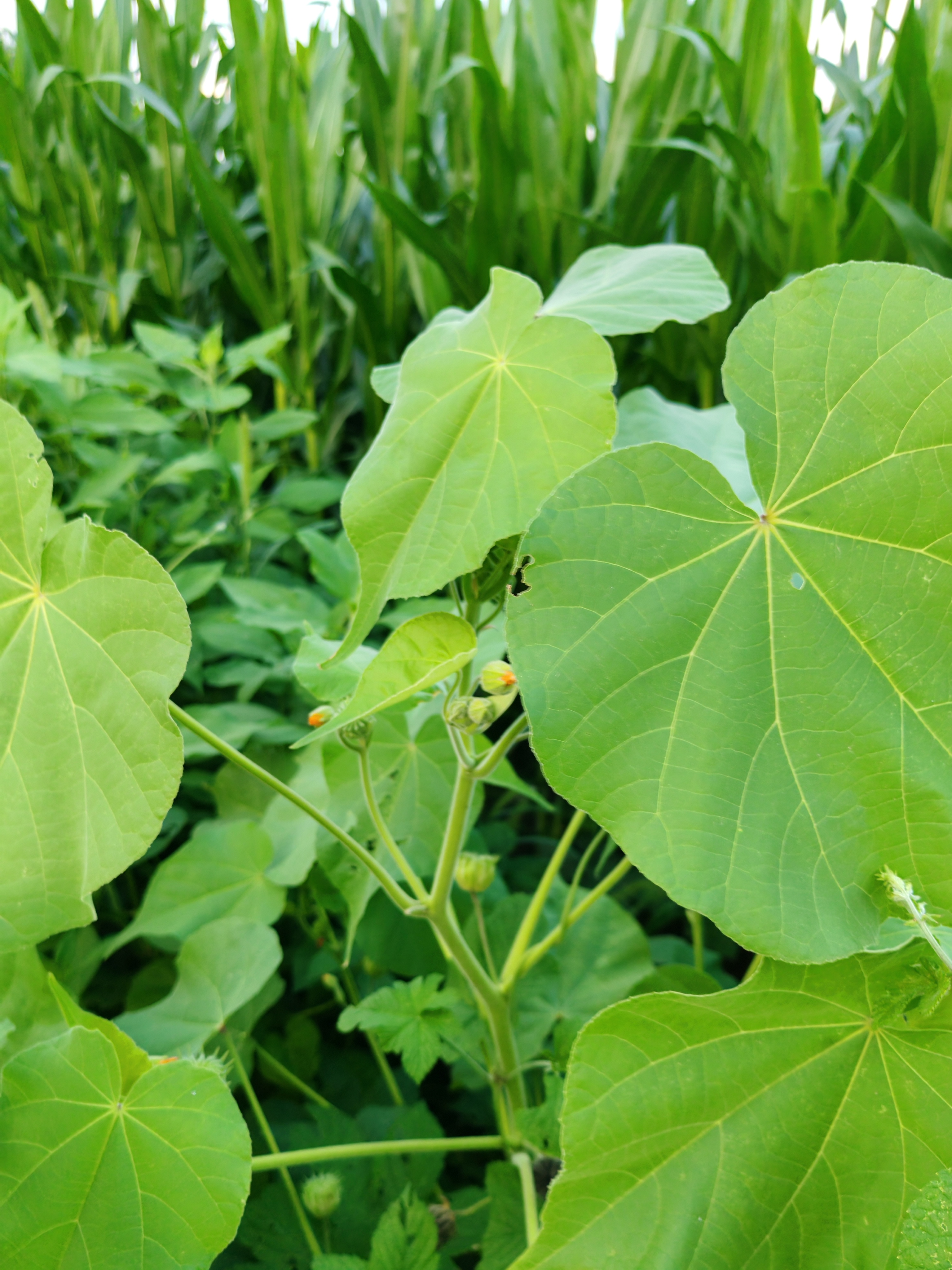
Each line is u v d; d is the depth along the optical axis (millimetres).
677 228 927
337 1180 439
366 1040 635
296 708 705
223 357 916
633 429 471
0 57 1101
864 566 252
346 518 316
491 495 302
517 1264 277
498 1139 435
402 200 856
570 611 251
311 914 625
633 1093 273
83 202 1095
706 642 252
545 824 873
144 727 268
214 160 1163
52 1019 457
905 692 246
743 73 857
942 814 239
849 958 263
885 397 254
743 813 244
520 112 879
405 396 328
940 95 795
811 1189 274
